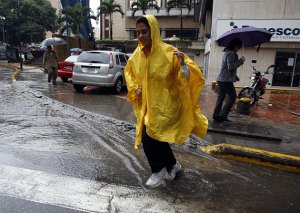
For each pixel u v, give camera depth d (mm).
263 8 15070
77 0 40438
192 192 3371
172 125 3131
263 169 4227
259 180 3838
